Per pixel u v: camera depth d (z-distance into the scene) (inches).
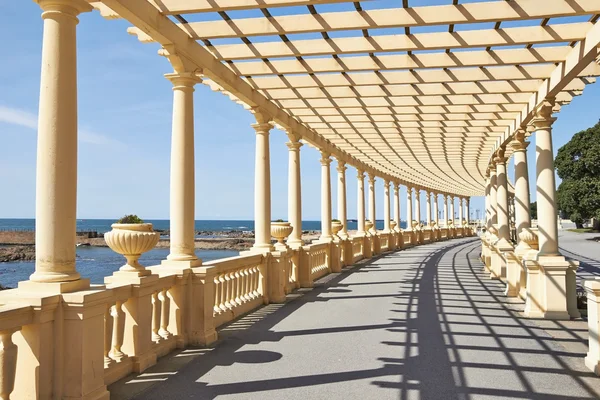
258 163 411.5
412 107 431.5
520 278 414.9
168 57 263.4
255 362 227.1
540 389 189.3
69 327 168.2
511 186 1079.0
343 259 717.3
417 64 313.3
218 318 307.1
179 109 279.0
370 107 432.5
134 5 216.5
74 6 177.9
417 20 249.6
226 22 270.2
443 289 468.8
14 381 151.2
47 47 174.7
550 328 298.5
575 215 1603.1
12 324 150.4
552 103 343.3
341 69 320.5
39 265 172.9
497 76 333.4
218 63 310.3
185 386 193.9
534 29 268.1
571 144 1653.5
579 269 645.9
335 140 602.5
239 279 354.6
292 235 503.2
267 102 406.9
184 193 275.4
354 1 229.1
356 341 266.7
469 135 538.0
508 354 239.3
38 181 173.3
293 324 313.0
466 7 245.0
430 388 190.7
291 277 487.2
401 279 548.1
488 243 639.1
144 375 208.2
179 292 256.8
